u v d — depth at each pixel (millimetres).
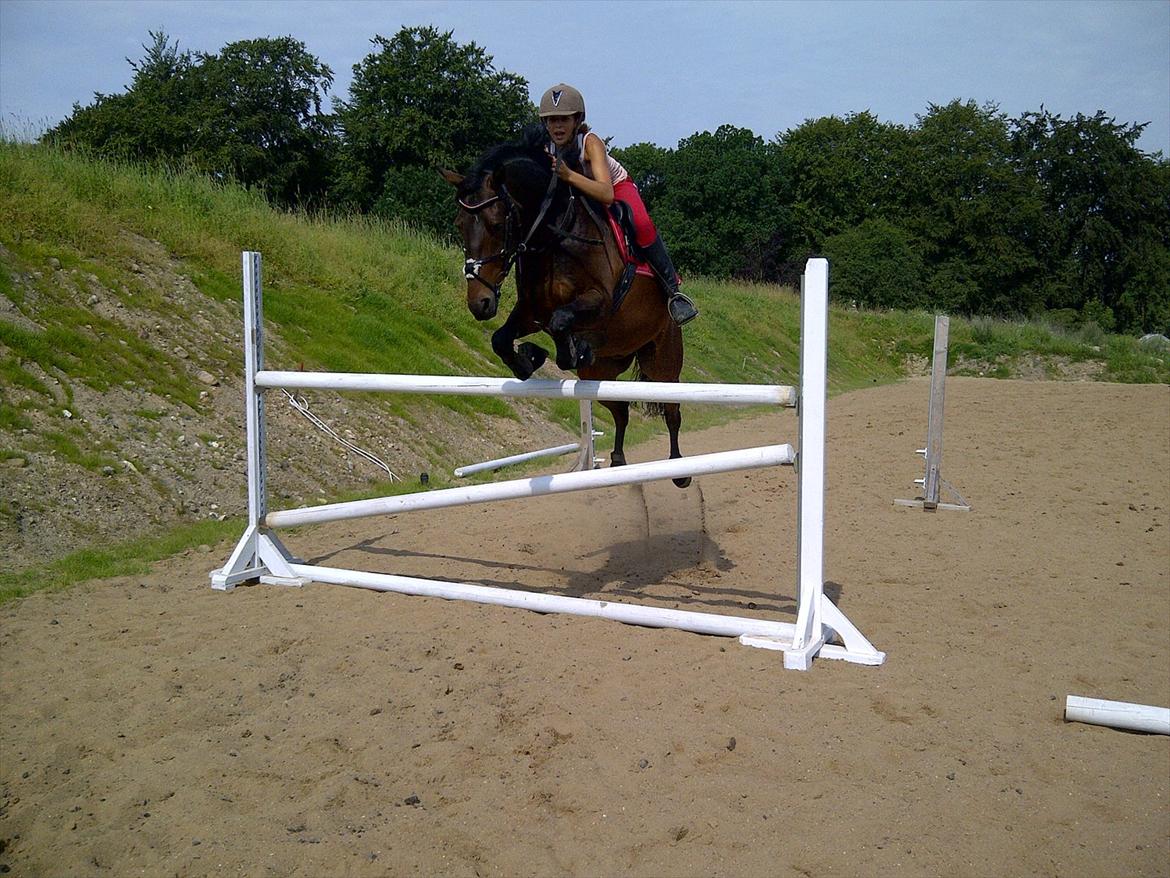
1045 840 3152
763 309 30172
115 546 6902
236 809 3266
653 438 14031
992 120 55656
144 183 12883
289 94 36094
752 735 3832
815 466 4797
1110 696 4465
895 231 48625
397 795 3344
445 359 13531
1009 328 35031
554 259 4906
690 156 52969
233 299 11469
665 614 5090
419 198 33031
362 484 9594
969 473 11203
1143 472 11180
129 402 8695
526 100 39031
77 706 4086
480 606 5574
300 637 4984
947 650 5027
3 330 8266
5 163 10758
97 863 2963
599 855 2996
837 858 2992
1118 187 53156
